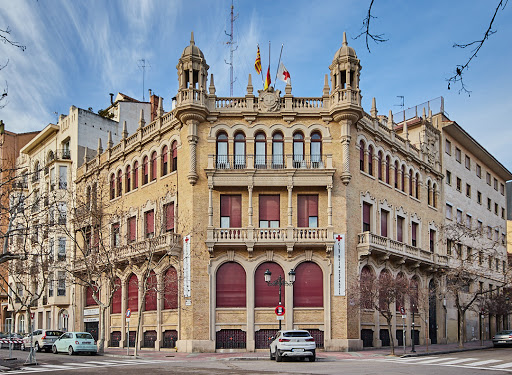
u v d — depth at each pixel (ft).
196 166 128.57
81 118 188.44
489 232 220.02
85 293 172.76
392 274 141.90
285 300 123.34
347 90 128.06
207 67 134.00
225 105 131.75
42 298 192.95
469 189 204.54
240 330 123.65
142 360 102.58
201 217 126.82
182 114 128.88
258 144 130.52
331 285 123.65
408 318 150.71
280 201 127.54
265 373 70.85
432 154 175.32
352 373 69.82
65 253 167.32
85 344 122.62
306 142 129.70
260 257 125.29
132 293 148.87
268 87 132.05
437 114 184.75
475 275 194.29
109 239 159.84
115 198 161.99
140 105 205.98
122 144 160.45
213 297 123.75
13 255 84.53
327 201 126.72
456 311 182.09
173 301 132.16
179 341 125.29
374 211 138.72
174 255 128.16
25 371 80.02
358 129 134.51
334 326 122.01
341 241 124.77
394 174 151.33
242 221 126.31
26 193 210.79
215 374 70.18
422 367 79.66
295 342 93.97
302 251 125.18
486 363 87.25
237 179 125.80
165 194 137.49
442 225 171.83
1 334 169.58
